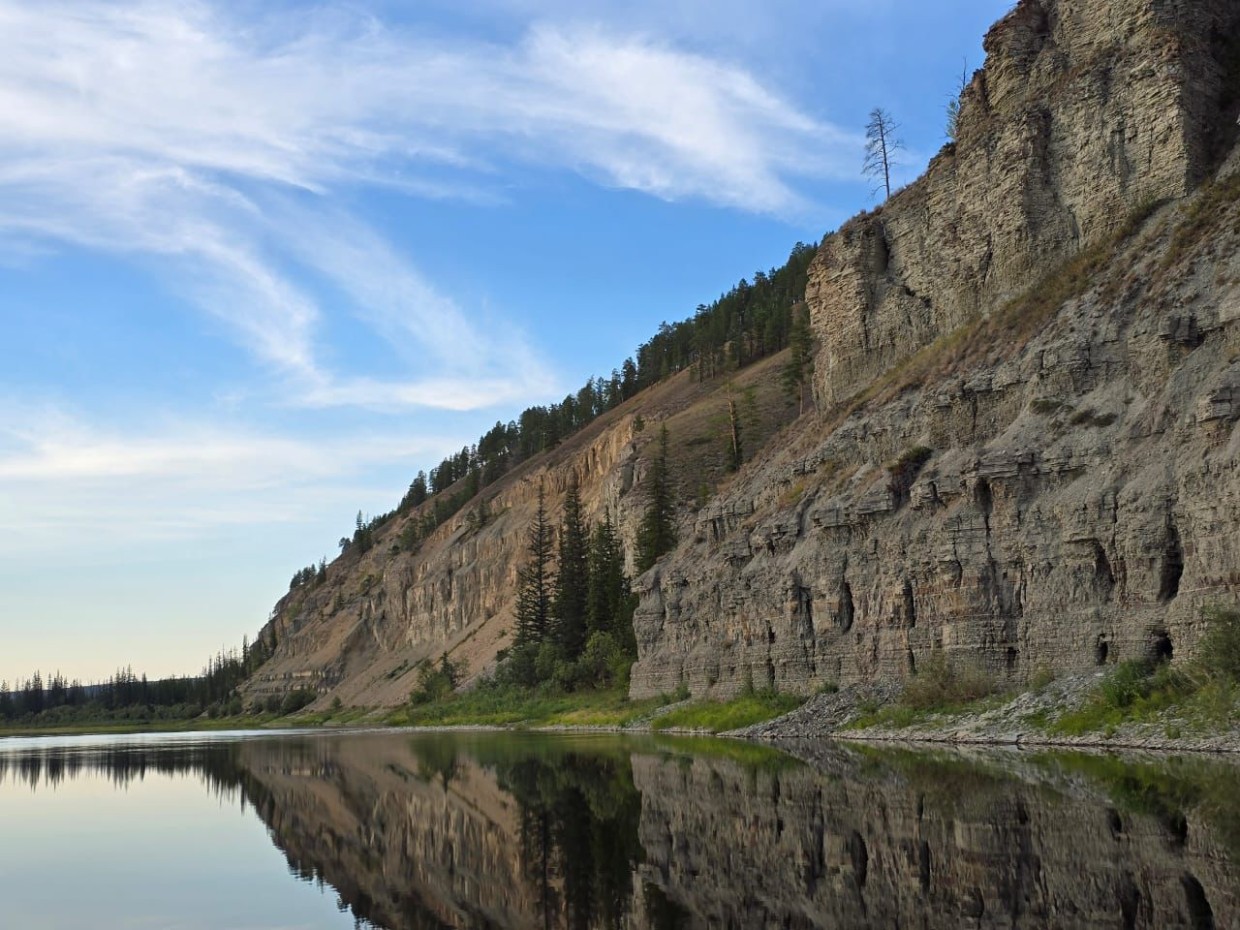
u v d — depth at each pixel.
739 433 129.38
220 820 33.06
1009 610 47.69
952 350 61.91
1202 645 36.09
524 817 29.95
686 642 80.12
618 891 19.14
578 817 29.12
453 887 20.70
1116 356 48.41
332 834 29.06
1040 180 62.06
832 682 58.38
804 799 28.16
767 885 18.61
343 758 62.50
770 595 65.44
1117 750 33.84
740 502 80.88
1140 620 41.28
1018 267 62.31
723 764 40.34
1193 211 50.47
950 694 47.47
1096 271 53.94
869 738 47.41
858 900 16.80
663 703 78.31
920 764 34.06
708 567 78.56
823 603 59.59
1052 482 47.62
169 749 86.25
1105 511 43.84
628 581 121.06
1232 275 44.25
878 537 56.94
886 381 70.50
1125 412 46.44
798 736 52.75
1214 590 38.44
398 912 18.52
